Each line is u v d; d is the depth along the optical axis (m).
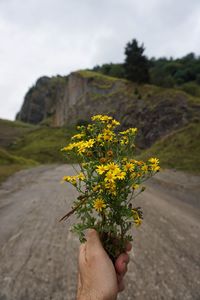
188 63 107.69
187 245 6.52
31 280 4.55
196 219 9.32
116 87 81.12
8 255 5.46
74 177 1.37
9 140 87.12
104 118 1.50
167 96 64.44
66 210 8.47
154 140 60.16
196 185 15.78
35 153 67.00
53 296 4.16
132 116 66.69
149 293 4.41
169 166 20.52
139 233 6.88
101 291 1.01
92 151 1.40
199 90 70.88
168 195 13.37
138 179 1.33
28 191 12.26
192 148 23.42
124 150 1.44
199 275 5.07
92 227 1.26
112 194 1.27
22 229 6.92
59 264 5.06
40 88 161.38
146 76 77.19
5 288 4.34
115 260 1.19
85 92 91.81
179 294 4.43
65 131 81.69
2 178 16.94
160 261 5.49
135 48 79.06
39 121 154.62
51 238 6.25
